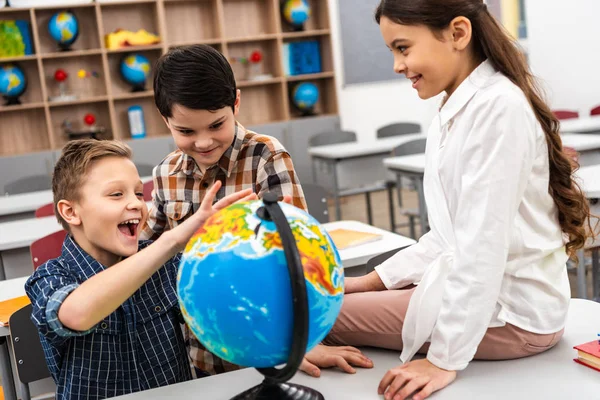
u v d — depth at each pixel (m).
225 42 6.84
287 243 0.93
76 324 1.10
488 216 1.15
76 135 6.53
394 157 4.74
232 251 0.94
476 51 1.24
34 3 6.26
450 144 1.24
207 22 7.00
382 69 7.74
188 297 0.97
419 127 6.18
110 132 6.77
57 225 3.33
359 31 7.61
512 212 1.16
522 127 1.15
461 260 1.17
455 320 1.16
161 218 1.81
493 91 1.18
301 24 7.14
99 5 6.40
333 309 0.99
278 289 0.93
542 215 1.25
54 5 6.30
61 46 6.42
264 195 0.98
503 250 1.15
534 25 7.34
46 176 4.70
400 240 2.50
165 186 1.75
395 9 1.18
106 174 1.26
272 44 7.20
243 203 1.02
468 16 1.19
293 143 7.11
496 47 1.21
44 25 6.47
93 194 1.25
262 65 7.25
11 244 3.03
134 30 6.74
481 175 1.16
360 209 6.85
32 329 1.86
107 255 1.35
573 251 1.32
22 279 2.46
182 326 1.76
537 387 1.12
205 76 1.36
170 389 1.23
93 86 6.69
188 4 6.93
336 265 1.00
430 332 1.24
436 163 1.30
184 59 1.37
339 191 5.34
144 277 1.09
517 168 1.15
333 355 1.27
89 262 1.32
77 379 1.30
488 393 1.12
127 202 1.27
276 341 0.95
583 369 1.18
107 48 6.53
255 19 7.21
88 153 1.27
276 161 1.62
